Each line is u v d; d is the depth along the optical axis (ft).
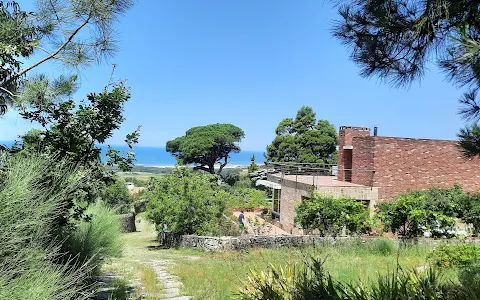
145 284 24.63
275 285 14.98
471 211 46.93
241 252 42.27
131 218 85.51
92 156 18.39
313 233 52.54
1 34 15.52
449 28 10.96
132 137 19.67
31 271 9.77
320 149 137.80
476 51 9.02
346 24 12.76
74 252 19.85
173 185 60.03
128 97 19.27
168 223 59.00
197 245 52.37
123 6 16.28
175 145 176.86
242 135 177.88
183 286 24.67
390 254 36.83
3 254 9.64
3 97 15.97
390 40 12.38
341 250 38.93
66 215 17.49
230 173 172.76
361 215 46.78
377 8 11.51
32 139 16.67
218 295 21.79
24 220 10.25
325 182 63.46
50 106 16.65
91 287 17.47
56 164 15.51
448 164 59.98
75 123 17.48
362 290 12.09
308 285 13.53
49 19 15.83
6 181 10.48
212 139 160.45
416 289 12.00
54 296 9.78
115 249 26.35
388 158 57.93
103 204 28.09
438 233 45.11
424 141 59.16
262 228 64.49
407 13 11.33
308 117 141.69
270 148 148.56
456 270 24.54
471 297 12.03
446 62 11.51
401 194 54.34
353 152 62.13
